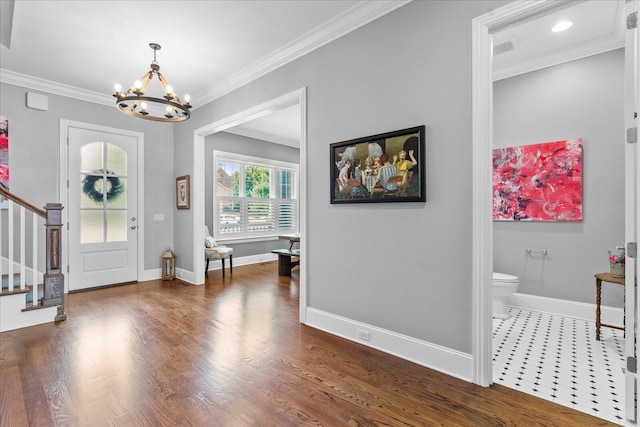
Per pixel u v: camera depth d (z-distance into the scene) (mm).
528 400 1847
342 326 2764
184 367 2223
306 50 3031
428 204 2230
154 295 4102
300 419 1682
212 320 3180
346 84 2717
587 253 3148
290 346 2570
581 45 3072
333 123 2824
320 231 2951
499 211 3664
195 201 4730
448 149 2131
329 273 2877
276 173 7219
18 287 3357
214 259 5848
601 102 3062
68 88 4109
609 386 1987
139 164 4828
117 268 4625
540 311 3398
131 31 2867
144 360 2322
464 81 2057
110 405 1784
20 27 2789
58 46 3125
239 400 1844
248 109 3742
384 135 2424
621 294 2984
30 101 3854
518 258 3547
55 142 4078
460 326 2094
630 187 1603
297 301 3850
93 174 4398
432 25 2199
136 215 4805
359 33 2621
